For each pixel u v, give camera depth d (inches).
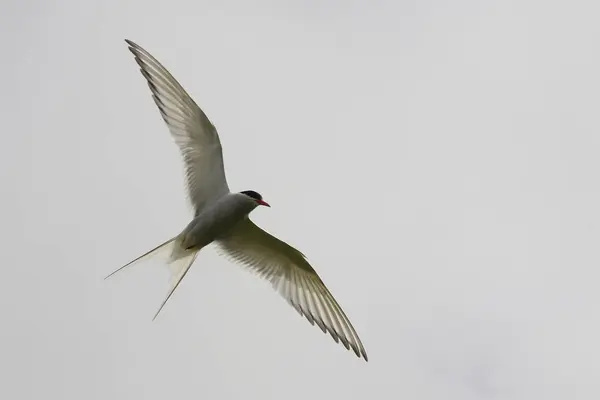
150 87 566.9
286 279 620.7
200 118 573.0
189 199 585.9
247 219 596.7
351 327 602.2
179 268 577.6
